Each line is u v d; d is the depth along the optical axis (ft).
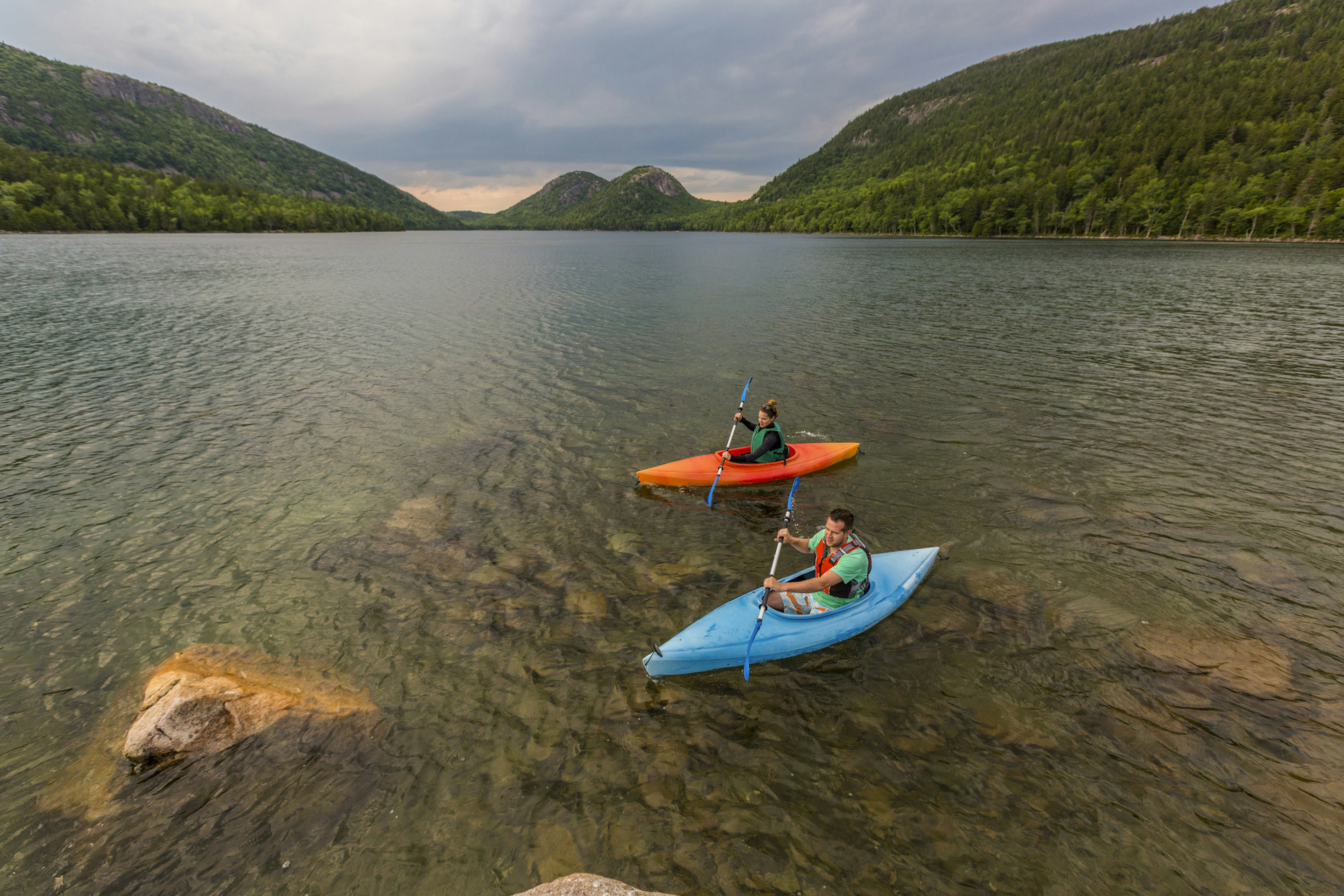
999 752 16.49
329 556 26.53
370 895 13.12
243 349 64.90
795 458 35.68
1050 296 106.32
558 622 22.11
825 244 354.33
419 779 15.89
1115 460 35.96
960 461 36.40
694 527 29.22
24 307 90.17
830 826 14.48
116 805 15.16
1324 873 13.11
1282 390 49.14
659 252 287.28
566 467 36.01
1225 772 15.69
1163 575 24.52
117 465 35.88
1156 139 416.05
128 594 23.93
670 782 15.74
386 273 156.76
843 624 21.22
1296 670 19.20
